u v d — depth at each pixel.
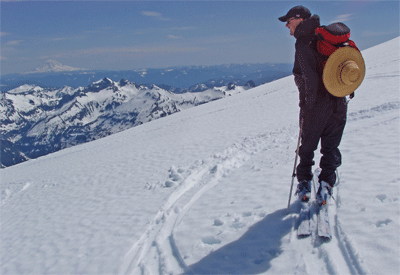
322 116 2.77
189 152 9.49
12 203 10.06
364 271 2.07
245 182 4.87
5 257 5.14
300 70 2.83
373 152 4.29
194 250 3.17
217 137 10.70
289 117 10.64
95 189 8.15
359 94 9.52
